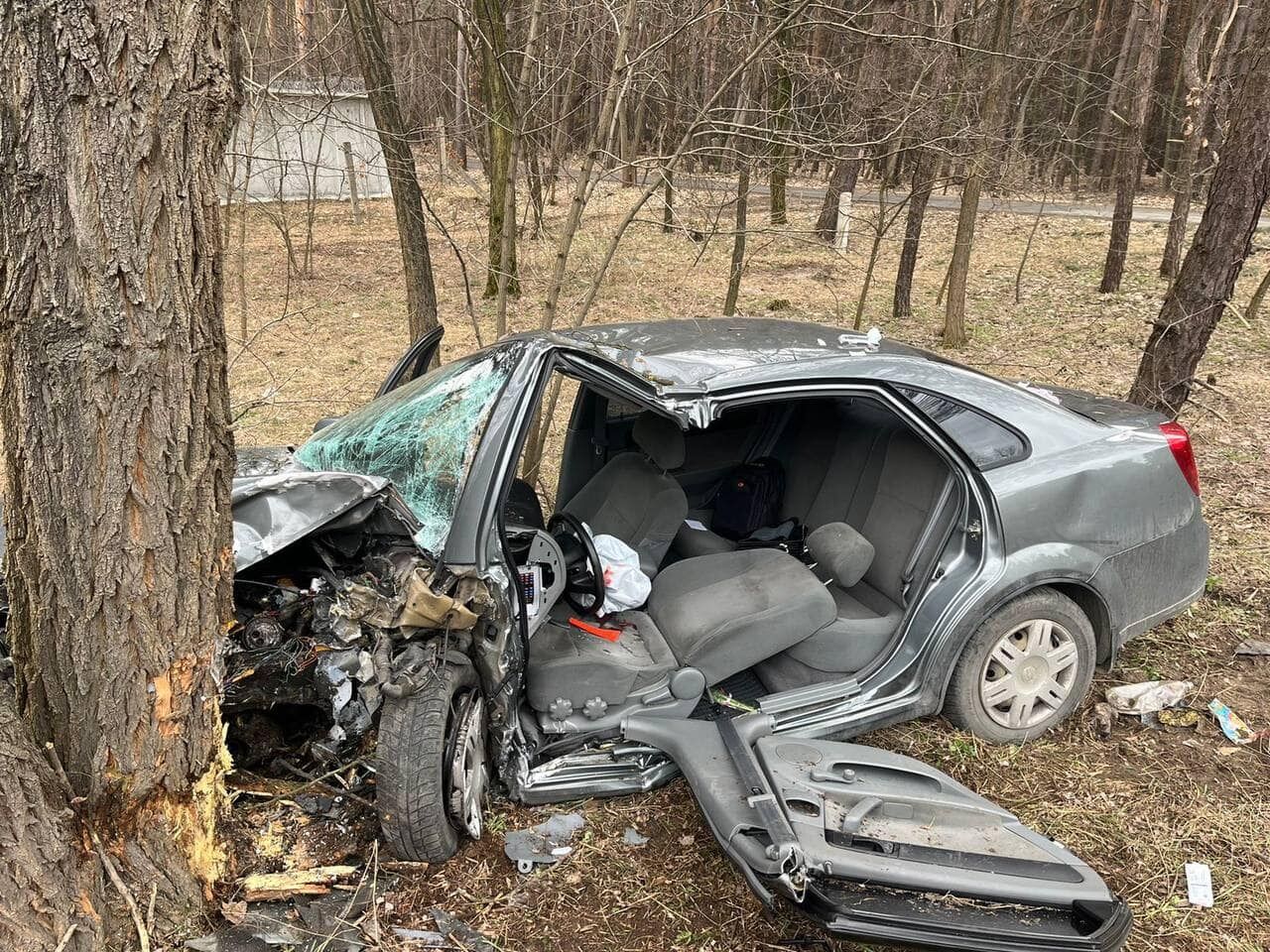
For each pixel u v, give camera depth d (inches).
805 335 126.6
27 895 72.5
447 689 93.7
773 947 89.6
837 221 449.1
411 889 94.0
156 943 82.0
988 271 545.3
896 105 239.8
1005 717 121.1
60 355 68.4
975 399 117.7
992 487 113.7
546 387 104.9
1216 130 361.1
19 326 67.9
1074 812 109.8
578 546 117.3
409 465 107.0
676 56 211.3
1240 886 98.8
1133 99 450.3
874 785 98.7
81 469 71.2
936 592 116.3
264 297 450.6
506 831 102.5
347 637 89.9
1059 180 904.9
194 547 78.2
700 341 120.1
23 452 71.1
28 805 72.5
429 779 90.7
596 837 102.9
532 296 436.8
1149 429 127.6
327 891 92.4
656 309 409.7
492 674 98.3
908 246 419.2
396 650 93.1
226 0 71.7
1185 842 105.4
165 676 78.5
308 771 107.7
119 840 80.6
